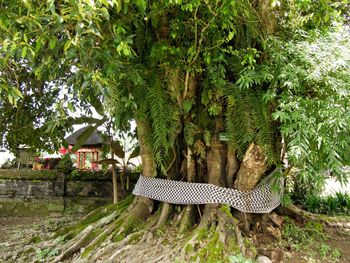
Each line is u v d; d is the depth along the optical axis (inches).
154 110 157.1
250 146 157.5
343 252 161.5
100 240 168.2
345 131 130.3
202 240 148.7
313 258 153.1
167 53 153.1
